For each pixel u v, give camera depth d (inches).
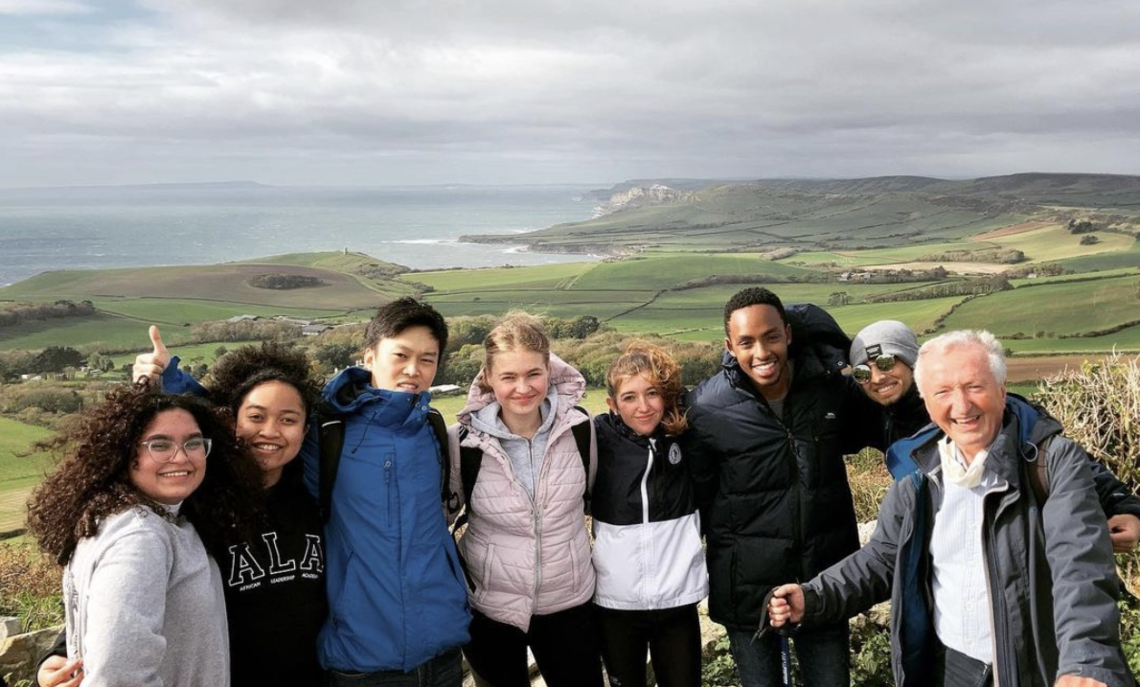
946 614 95.7
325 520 102.9
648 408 116.7
